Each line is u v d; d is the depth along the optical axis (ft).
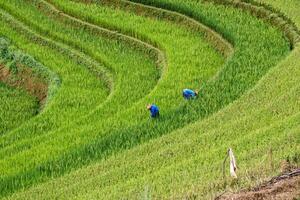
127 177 120.57
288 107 134.21
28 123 163.32
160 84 167.43
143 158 126.52
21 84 200.13
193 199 102.17
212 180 106.42
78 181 124.57
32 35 215.51
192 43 191.72
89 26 210.59
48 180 130.31
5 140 157.58
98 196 112.98
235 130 129.70
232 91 151.64
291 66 155.53
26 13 226.17
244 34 182.60
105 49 199.21
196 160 118.83
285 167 102.99
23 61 204.23
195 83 167.43
